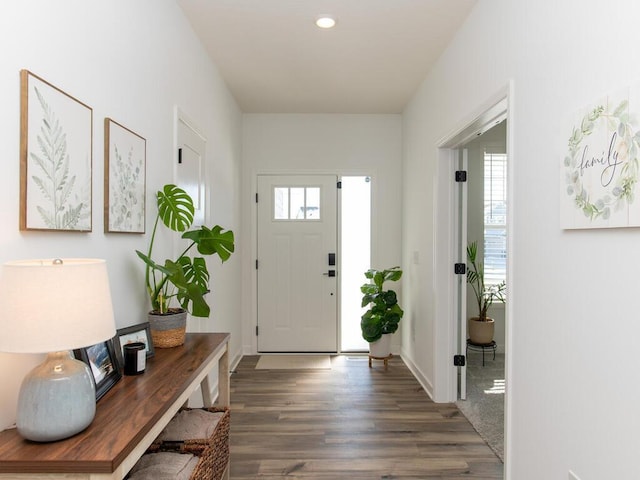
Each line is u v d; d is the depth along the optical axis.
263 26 2.68
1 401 1.08
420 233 3.71
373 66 3.31
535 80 1.72
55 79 1.26
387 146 4.55
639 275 1.17
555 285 1.58
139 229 1.86
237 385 3.57
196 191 2.79
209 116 3.12
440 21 2.61
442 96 3.05
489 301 4.47
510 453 1.95
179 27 2.44
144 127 1.93
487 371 3.96
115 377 1.37
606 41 1.29
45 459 0.90
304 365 4.14
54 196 1.25
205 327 2.98
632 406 1.19
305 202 4.57
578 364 1.44
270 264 4.57
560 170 1.51
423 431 2.70
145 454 1.53
